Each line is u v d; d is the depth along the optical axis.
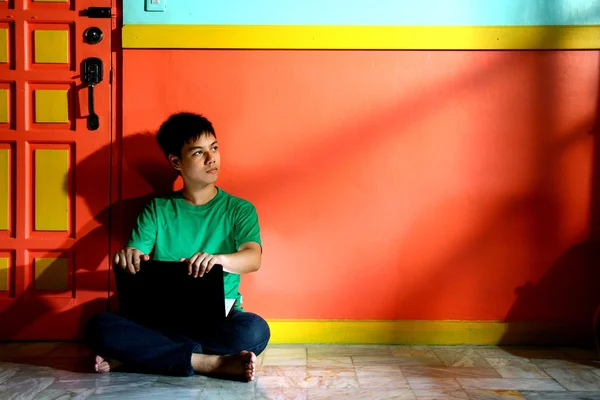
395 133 2.44
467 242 2.45
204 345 2.04
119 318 2.03
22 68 2.42
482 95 2.43
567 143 2.43
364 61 2.43
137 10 2.40
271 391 1.87
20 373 2.03
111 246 2.45
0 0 2.41
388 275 2.45
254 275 2.45
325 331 2.44
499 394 1.84
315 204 2.45
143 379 1.97
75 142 2.43
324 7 2.41
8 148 2.45
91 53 2.41
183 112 2.42
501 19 2.40
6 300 2.45
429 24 2.41
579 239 2.44
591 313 2.45
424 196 2.44
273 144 2.44
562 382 1.96
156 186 2.44
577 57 2.41
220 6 2.40
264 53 2.42
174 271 1.96
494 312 2.46
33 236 2.45
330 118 2.44
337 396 1.82
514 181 2.44
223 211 2.29
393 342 2.44
